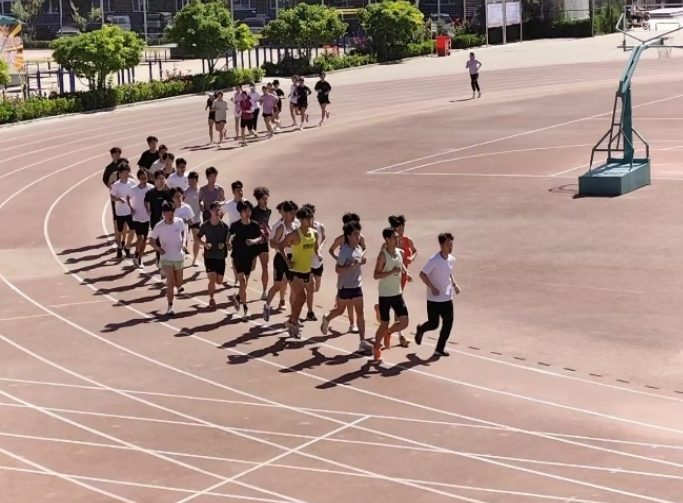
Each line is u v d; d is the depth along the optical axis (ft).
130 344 62.59
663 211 91.45
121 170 81.46
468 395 52.95
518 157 122.83
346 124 154.92
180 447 47.65
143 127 159.22
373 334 63.00
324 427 49.42
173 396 54.03
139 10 291.17
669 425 48.47
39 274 79.10
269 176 116.06
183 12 200.34
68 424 50.67
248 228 66.74
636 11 294.25
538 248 81.10
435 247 82.94
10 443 48.52
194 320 66.95
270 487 43.19
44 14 299.58
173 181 79.10
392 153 128.47
